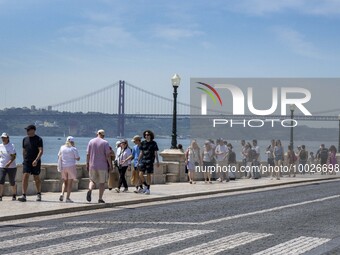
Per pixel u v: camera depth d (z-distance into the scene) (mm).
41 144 17578
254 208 17375
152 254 9688
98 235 11695
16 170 18266
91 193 19359
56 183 21156
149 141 21016
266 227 13133
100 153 17469
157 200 19578
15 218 14305
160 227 12977
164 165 27891
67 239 11172
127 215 15336
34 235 11680
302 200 20344
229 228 12898
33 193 20078
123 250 10008
